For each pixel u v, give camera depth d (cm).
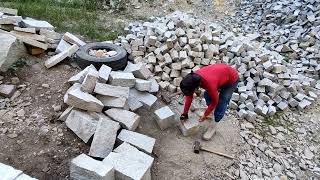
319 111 375
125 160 252
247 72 374
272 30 516
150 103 324
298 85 384
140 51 395
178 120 323
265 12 554
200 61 375
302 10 517
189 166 283
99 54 358
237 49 386
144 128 309
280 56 427
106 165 241
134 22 505
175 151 293
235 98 356
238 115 345
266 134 334
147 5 578
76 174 243
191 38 389
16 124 289
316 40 466
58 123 293
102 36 449
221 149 304
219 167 288
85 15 505
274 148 322
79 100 282
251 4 586
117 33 464
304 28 495
